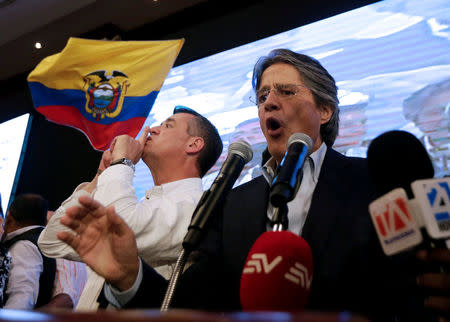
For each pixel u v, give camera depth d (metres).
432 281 0.63
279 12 3.61
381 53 3.02
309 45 3.36
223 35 3.87
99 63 2.79
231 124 3.48
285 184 0.81
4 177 4.67
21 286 2.30
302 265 0.71
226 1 3.96
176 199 1.64
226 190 0.99
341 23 3.27
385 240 0.72
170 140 1.87
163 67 2.80
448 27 2.85
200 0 4.12
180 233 1.50
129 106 2.74
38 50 4.86
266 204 1.14
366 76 3.02
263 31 3.65
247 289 0.71
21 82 5.16
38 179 4.50
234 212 1.16
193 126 1.93
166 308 0.84
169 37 4.23
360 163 1.12
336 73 3.14
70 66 2.78
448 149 2.57
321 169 1.13
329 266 0.94
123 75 2.77
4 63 5.07
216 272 1.09
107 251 0.89
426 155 0.81
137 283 0.91
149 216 1.49
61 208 1.61
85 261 0.88
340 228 0.98
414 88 2.82
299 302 0.70
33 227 2.54
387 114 2.85
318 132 1.28
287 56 1.35
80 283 2.64
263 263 0.71
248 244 1.08
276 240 0.72
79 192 1.65
